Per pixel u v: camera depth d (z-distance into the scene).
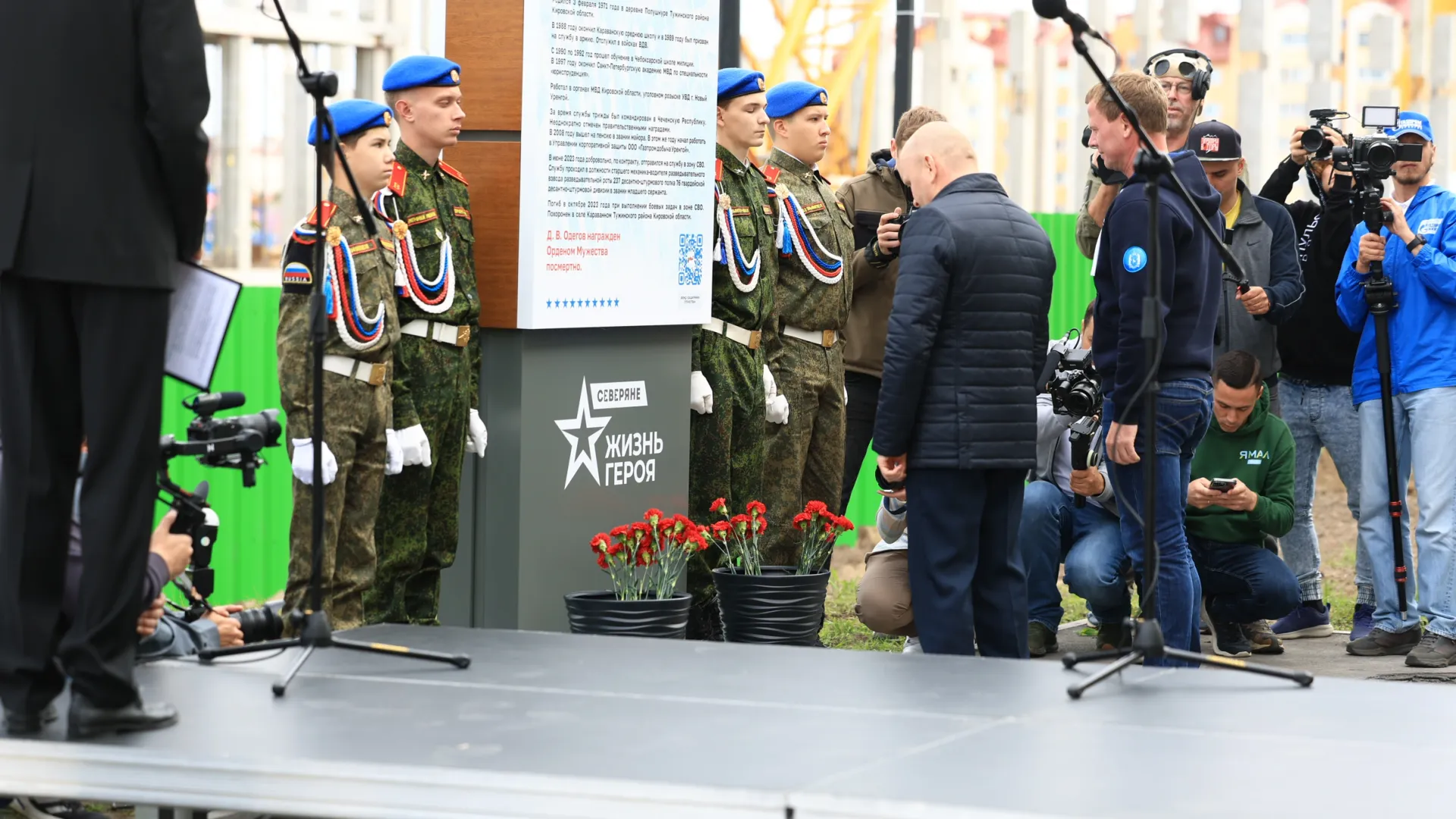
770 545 8.55
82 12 4.38
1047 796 4.17
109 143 4.40
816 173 8.88
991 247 6.79
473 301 7.24
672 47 7.78
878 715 5.01
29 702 4.65
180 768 4.50
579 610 7.29
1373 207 8.49
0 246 4.40
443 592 7.63
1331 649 9.11
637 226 7.70
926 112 8.89
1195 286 6.81
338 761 4.45
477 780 4.36
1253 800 4.16
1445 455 8.53
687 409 8.13
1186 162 6.85
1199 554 8.78
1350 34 22.39
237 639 6.04
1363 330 8.88
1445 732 4.86
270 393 9.72
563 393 7.57
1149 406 5.30
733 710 5.07
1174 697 5.29
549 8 7.22
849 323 9.16
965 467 6.79
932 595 6.88
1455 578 8.49
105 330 4.45
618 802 4.29
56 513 4.61
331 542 6.72
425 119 7.05
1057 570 8.80
